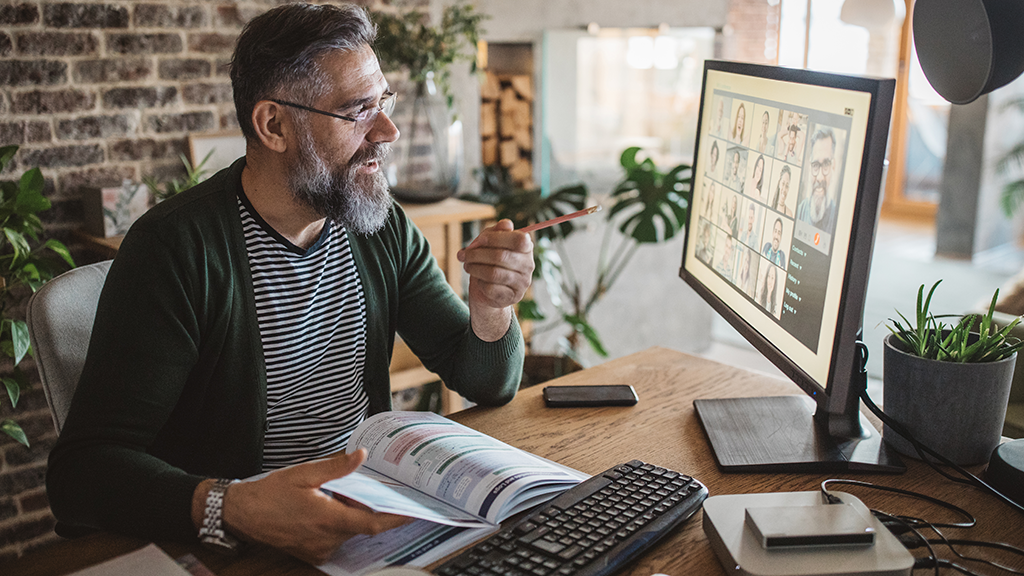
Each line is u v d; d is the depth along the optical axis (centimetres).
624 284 371
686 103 361
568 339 301
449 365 137
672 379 138
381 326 135
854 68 595
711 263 130
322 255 128
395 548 85
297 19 112
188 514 88
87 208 223
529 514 88
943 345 104
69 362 119
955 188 576
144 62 232
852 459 104
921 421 103
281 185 119
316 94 112
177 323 111
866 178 85
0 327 209
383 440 104
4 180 214
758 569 75
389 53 255
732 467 103
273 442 128
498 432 117
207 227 117
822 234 95
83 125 225
